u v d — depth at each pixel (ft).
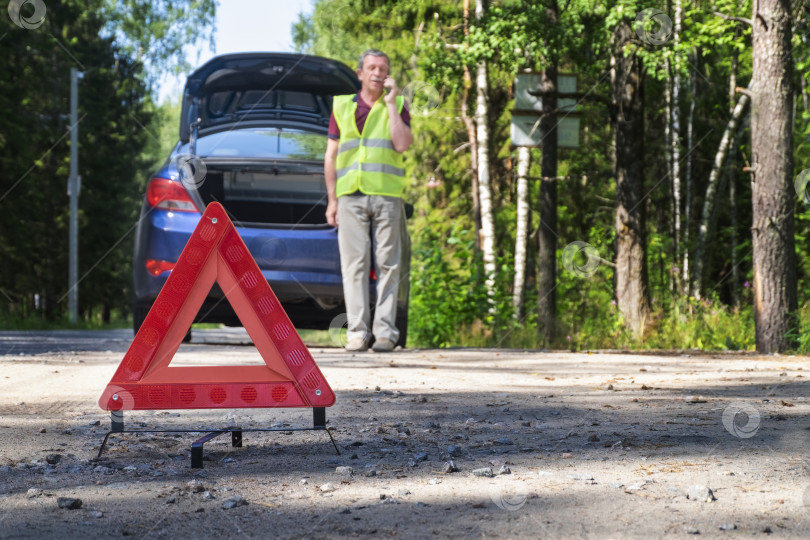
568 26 42.32
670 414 13.10
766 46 29.50
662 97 77.61
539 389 16.66
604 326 44.27
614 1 41.91
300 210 25.94
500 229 72.49
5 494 7.86
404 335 28.50
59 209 107.45
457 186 74.33
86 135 104.22
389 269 26.07
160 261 24.47
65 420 12.27
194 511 7.28
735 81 72.59
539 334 43.29
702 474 8.75
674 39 44.19
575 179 72.54
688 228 77.87
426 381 18.04
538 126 47.34
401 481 8.45
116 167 106.42
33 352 25.00
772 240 29.63
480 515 7.13
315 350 26.32
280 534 6.59
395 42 67.77
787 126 29.50
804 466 9.14
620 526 6.79
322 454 9.89
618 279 44.98
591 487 8.16
